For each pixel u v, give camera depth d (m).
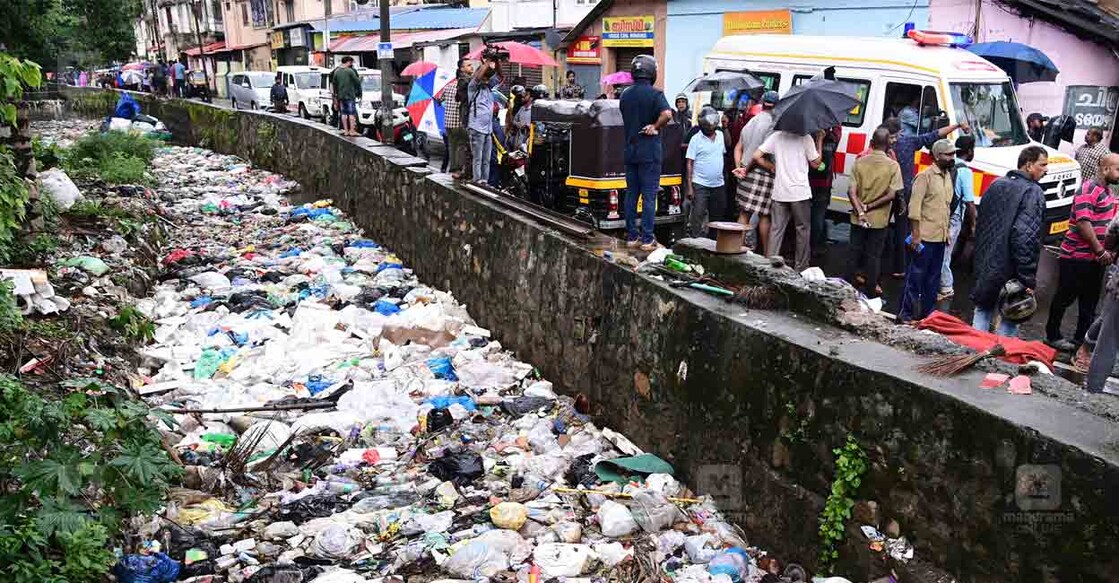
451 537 4.89
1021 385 3.66
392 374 7.55
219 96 52.66
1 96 6.64
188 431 6.30
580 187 10.65
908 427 3.79
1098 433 3.22
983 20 15.40
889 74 11.19
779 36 13.00
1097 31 14.29
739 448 4.88
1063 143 14.24
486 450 6.14
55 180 10.23
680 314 5.43
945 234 8.16
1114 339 5.62
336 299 9.69
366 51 34.16
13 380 4.55
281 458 5.95
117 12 38.41
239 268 11.02
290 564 4.57
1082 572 3.13
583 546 4.71
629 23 23.11
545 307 7.44
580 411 6.79
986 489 3.45
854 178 8.76
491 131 11.42
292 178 18.31
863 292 8.89
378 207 12.80
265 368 7.64
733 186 11.27
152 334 7.63
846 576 4.12
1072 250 7.63
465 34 28.95
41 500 4.09
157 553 4.57
